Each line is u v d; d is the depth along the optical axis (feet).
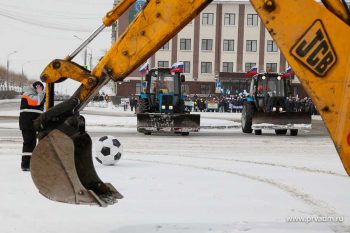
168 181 29.12
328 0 15.37
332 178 31.45
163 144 55.16
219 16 238.27
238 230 18.78
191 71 238.48
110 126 88.48
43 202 23.02
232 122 101.76
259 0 15.25
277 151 49.24
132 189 26.50
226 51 238.89
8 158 38.99
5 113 132.05
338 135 15.11
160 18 15.84
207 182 29.12
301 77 15.15
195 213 21.44
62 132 16.08
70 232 18.49
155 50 16.17
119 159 36.04
